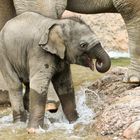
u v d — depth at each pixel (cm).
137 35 1479
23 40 1279
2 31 1313
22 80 1322
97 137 1172
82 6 1543
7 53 1305
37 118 1256
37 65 1259
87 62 1259
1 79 1475
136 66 1465
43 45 1245
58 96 1325
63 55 1243
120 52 2391
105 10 1549
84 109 1386
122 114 1188
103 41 2438
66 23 1255
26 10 1420
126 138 1134
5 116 1381
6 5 1495
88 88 1536
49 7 1416
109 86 1482
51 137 1206
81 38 1245
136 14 1480
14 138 1213
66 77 1312
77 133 1223
